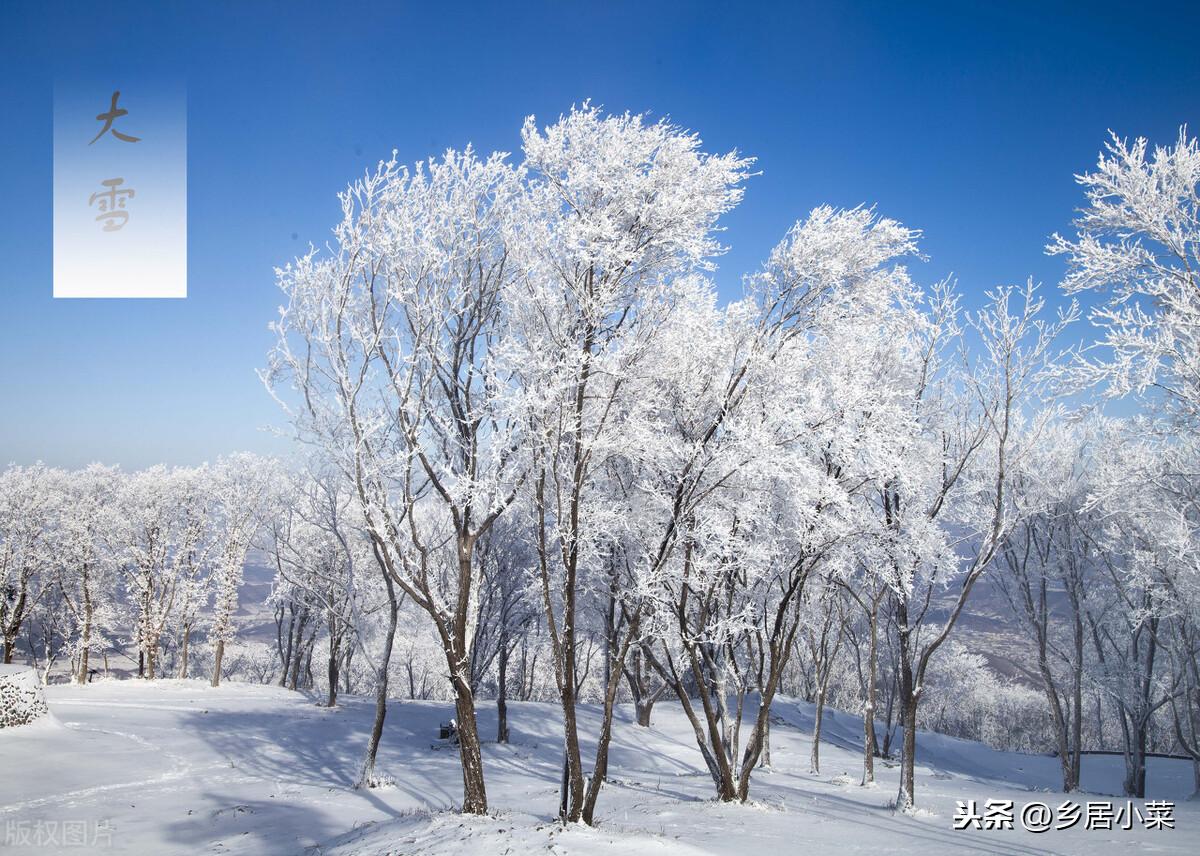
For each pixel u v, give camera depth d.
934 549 16.23
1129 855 11.00
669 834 11.48
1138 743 26.50
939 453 17.25
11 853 12.51
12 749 19.77
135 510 46.25
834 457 14.45
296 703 35.44
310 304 14.20
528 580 24.59
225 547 44.62
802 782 21.67
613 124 12.47
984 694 58.56
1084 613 27.98
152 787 18.00
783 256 14.09
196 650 56.62
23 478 46.41
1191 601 21.22
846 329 14.59
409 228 13.26
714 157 12.80
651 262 12.43
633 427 12.54
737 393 14.44
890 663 34.34
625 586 15.66
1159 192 16.77
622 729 30.30
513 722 30.09
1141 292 16.52
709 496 13.75
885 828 13.14
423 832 11.00
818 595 25.94
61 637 51.91
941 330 17.30
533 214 13.50
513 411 11.72
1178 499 18.17
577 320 12.02
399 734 27.59
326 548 35.53
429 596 13.26
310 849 12.48
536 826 10.93
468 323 14.39
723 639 14.59
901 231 13.81
